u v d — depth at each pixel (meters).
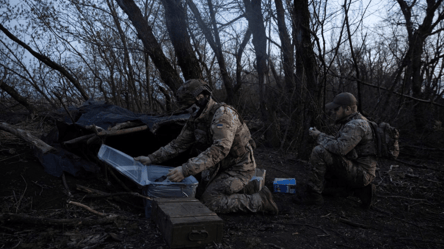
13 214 2.16
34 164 3.13
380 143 2.99
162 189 2.49
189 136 2.83
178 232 1.93
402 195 3.66
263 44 5.54
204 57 6.05
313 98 4.72
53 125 4.29
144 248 1.96
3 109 4.80
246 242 2.16
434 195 3.69
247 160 2.80
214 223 2.03
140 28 5.02
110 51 5.26
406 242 2.43
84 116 3.45
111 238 2.06
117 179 2.94
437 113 7.10
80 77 5.47
